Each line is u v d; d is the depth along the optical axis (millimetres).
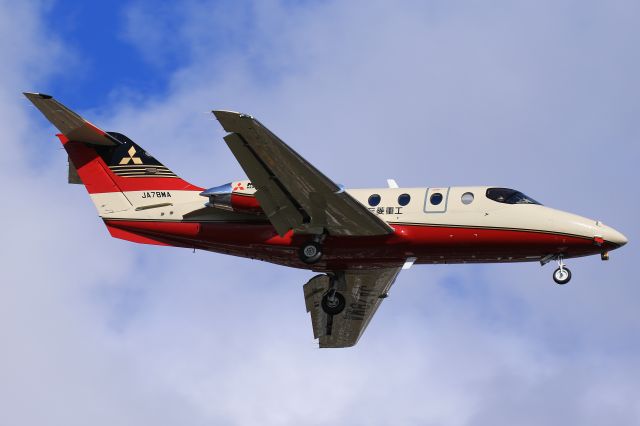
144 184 95375
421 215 88312
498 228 86938
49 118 91812
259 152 79625
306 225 87500
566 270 87688
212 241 93062
